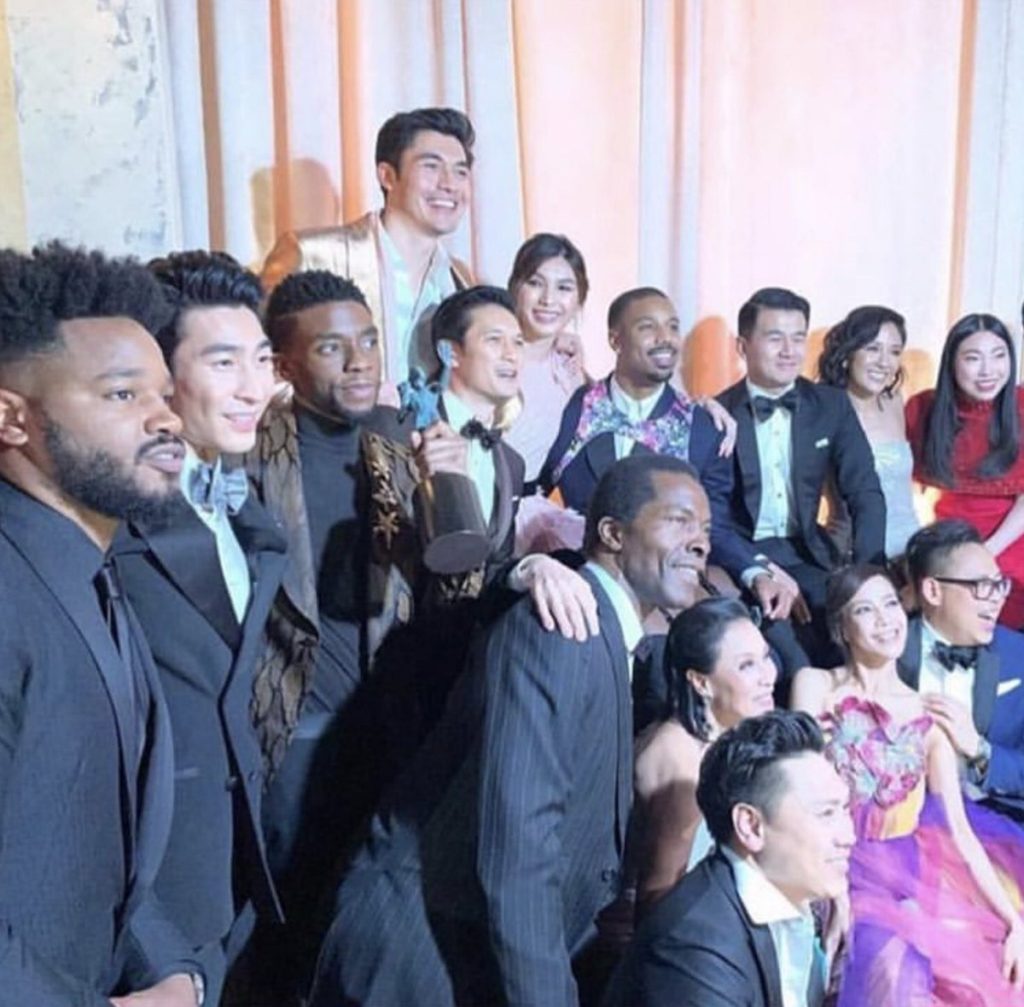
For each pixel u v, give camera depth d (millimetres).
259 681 1478
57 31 1955
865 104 2785
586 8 2572
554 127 2592
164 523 998
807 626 2127
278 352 1528
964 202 2865
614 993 1291
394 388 1821
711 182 2703
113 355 908
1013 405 2396
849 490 2279
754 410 2244
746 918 1275
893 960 1616
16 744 853
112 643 917
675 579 1353
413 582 1549
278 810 1527
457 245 2535
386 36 2430
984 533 2422
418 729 1570
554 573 1295
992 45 2799
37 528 899
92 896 912
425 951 1320
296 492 1498
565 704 1246
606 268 2674
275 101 2359
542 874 1235
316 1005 1374
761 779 1278
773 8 2695
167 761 993
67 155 1988
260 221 2379
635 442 2115
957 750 1874
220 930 1301
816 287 2832
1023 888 1801
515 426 2115
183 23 2246
